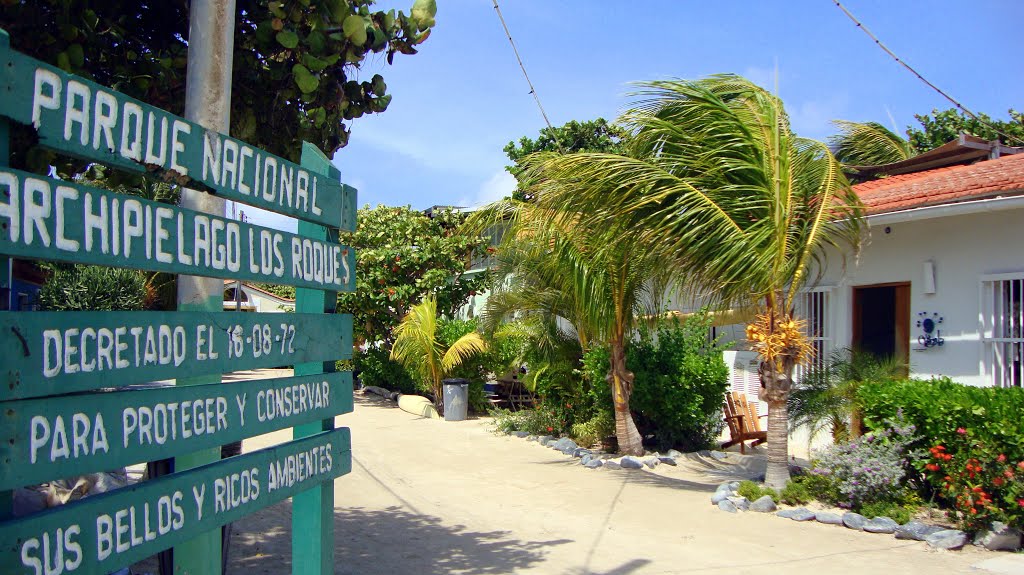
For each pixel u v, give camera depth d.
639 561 6.68
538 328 13.73
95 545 2.21
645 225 8.66
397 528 7.79
